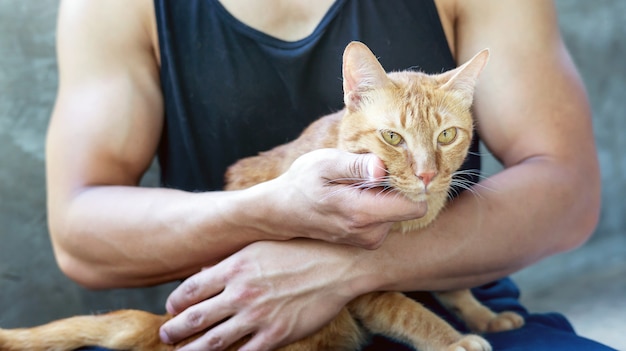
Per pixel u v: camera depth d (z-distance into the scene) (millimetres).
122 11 727
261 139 724
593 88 1577
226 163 732
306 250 605
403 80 632
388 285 621
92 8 731
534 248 654
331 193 558
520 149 695
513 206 646
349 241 583
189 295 611
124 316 661
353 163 546
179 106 717
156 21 718
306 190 568
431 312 652
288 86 705
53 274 1104
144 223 646
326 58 704
